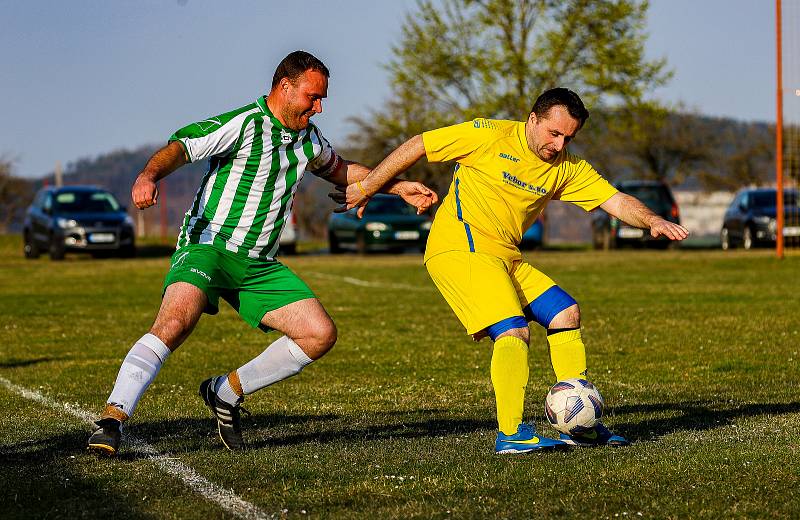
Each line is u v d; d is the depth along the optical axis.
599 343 18.64
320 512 7.48
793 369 15.40
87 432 10.87
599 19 64.69
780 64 40.22
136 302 28.45
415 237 51.59
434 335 20.44
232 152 9.30
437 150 9.89
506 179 9.77
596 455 9.29
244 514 7.44
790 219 52.19
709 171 100.69
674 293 28.73
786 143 43.28
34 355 18.09
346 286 32.88
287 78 9.30
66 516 7.46
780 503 7.64
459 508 7.53
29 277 38.31
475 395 13.56
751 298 26.86
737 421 11.14
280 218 9.67
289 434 10.80
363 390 14.04
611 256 48.03
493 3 65.31
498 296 9.56
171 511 7.55
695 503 7.62
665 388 13.81
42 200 51.84
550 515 7.37
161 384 14.73
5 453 9.76
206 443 10.27
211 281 9.33
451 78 67.38
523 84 66.38
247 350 18.66
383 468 8.84
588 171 10.16
